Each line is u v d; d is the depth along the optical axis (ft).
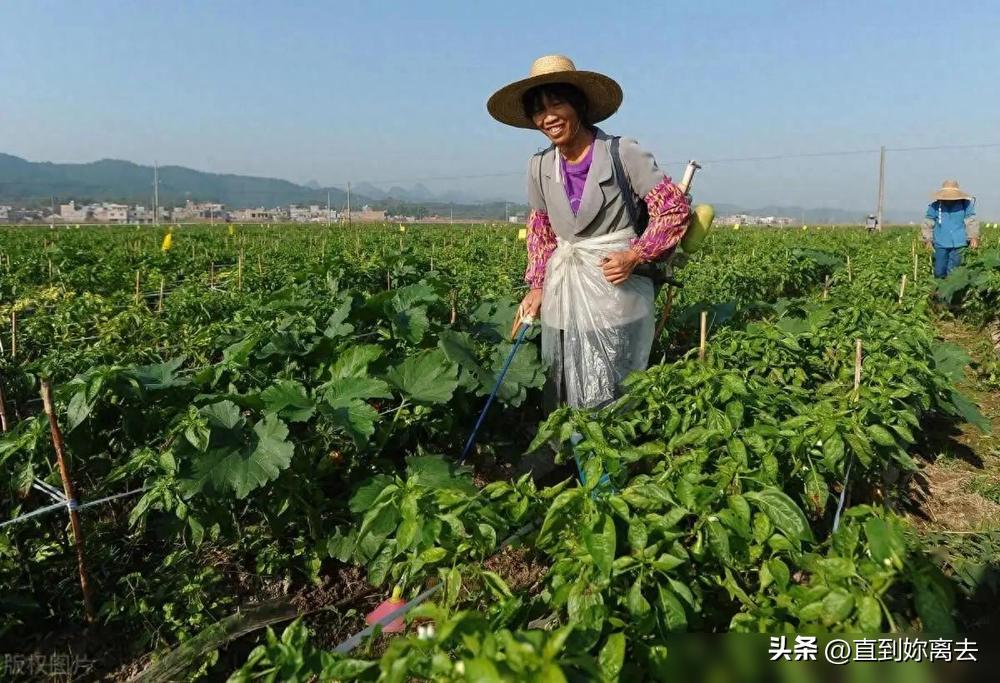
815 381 16.62
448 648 6.76
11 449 12.00
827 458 10.40
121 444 13.94
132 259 46.78
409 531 8.81
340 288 29.43
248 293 29.43
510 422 18.26
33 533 12.48
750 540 8.55
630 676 7.16
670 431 11.93
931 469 16.97
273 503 12.69
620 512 8.20
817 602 7.32
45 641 11.20
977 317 33.88
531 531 10.15
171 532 12.83
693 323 24.79
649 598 7.92
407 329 18.12
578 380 14.93
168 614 11.30
